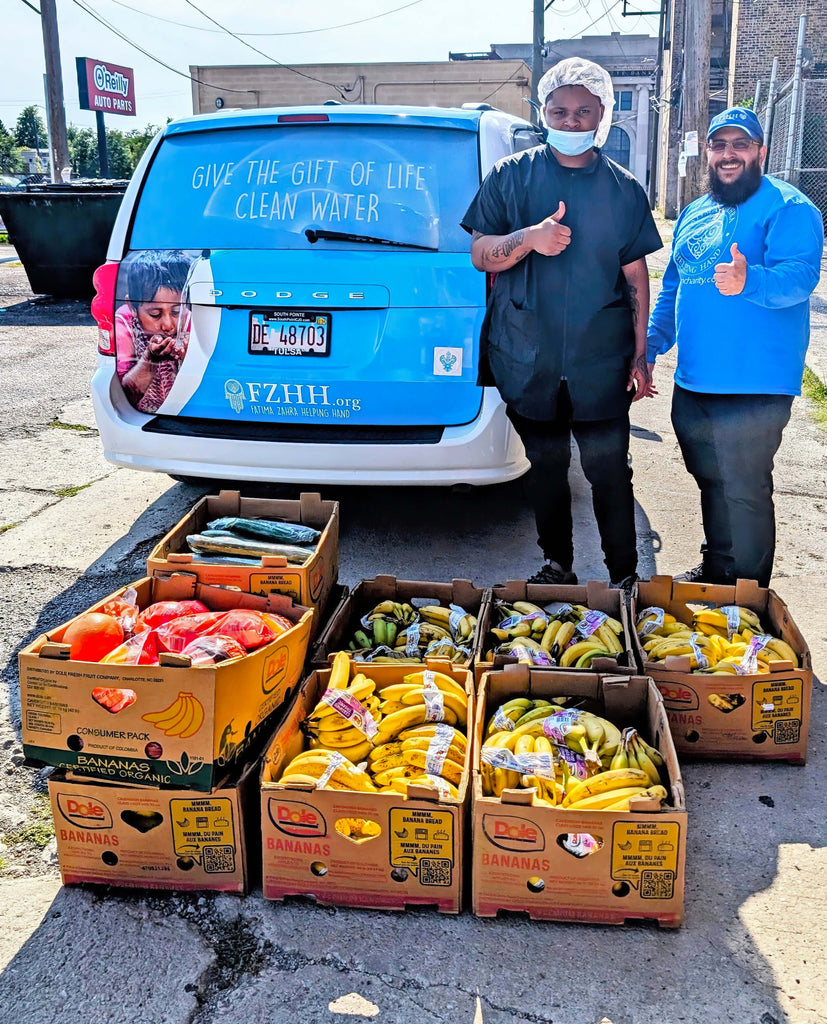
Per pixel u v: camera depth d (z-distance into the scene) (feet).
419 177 13.30
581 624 10.83
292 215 13.29
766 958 7.60
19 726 10.62
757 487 11.81
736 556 12.28
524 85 97.45
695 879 8.44
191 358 13.53
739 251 11.10
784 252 10.78
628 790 8.15
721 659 10.50
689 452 12.36
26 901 8.23
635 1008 7.13
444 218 13.11
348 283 12.89
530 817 7.63
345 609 11.00
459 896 7.99
